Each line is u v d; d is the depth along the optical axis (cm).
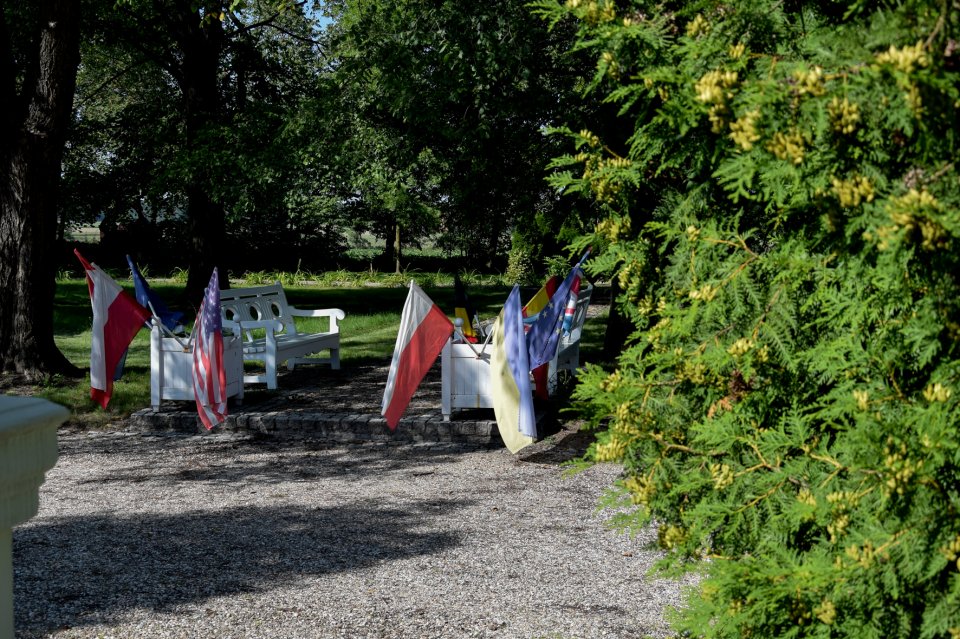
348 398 951
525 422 684
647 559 480
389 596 429
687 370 235
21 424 88
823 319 208
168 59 1842
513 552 494
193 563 477
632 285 265
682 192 264
